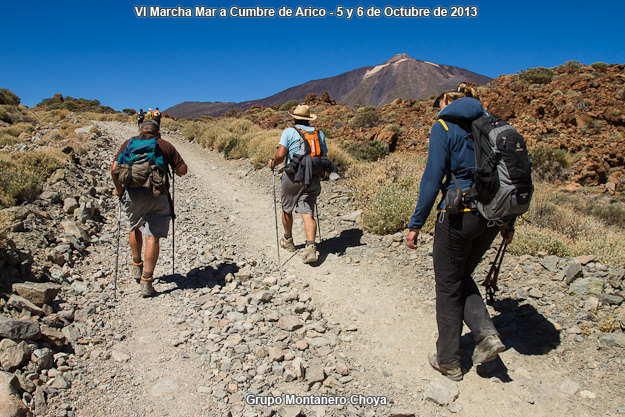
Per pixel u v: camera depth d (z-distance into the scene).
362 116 34.56
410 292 4.64
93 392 2.91
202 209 8.49
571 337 3.59
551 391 3.05
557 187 19.56
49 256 4.79
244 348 3.50
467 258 3.12
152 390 2.99
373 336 3.86
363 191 8.12
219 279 4.97
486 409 2.94
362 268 5.26
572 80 35.50
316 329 3.91
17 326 3.07
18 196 6.61
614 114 27.64
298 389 3.07
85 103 68.00
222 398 2.92
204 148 19.81
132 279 4.88
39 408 2.63
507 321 3.90
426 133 27.09
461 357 3.49
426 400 3.04
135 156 4.20
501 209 2.73
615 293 4.04
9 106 38.19
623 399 2.89
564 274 4.47
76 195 7.41
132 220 4.40
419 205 3.02
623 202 17.81
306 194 5.45
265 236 6.76
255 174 11.88
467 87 3.19
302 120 5.41
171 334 3.75
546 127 26.33
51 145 15.08
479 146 2.84
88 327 3.73
